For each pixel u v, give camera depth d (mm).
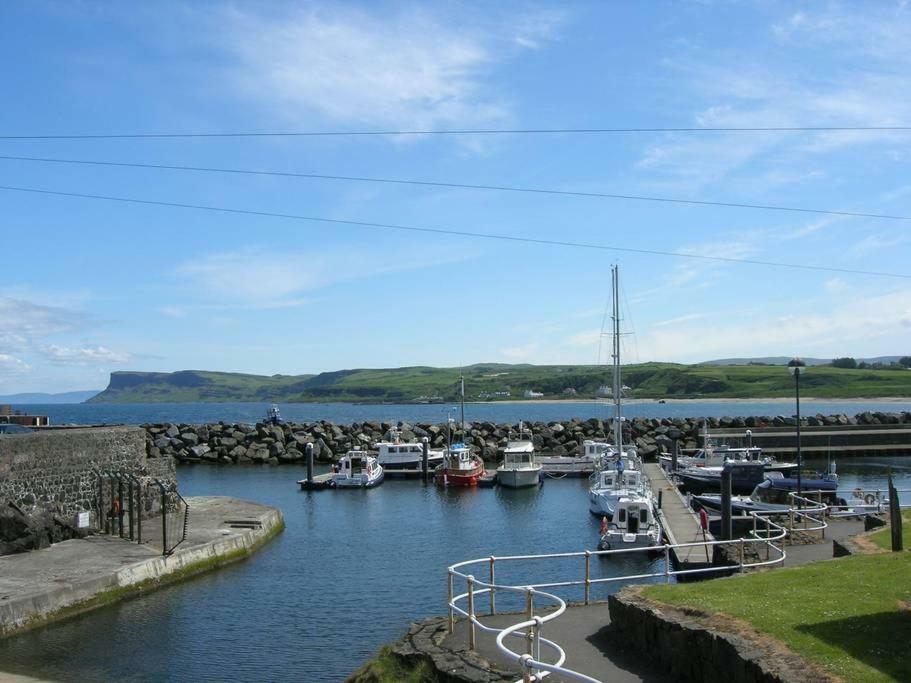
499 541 40750
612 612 15164
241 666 22062
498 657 13867
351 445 88312
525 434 89562
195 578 29953
